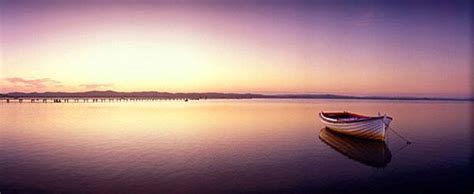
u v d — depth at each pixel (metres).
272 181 13.93
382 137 22.70
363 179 14.28
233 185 13.38
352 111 63.16
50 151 19.75
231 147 21.36
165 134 27.28
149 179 14.13
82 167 15.97
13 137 25.34
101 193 12.39
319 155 19.00
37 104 86.75
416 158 18.25
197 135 26.72
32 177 14.31
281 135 26.88
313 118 43.62
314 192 12.64
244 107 79.12
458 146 22.00
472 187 13.20
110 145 21.86
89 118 41.97
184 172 15.20
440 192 12.73
